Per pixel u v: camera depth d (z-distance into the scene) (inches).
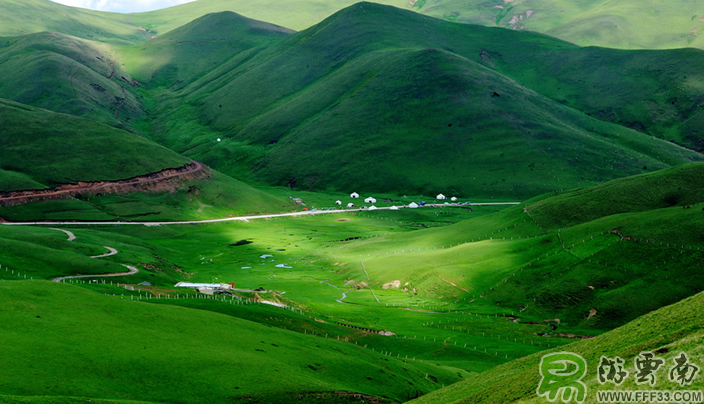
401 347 4217.5
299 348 3147.1
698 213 5644.7
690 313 2220.7
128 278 5639.8
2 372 2009.1
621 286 5108.3
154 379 2298.2
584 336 4601.4
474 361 4074.8
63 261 5807.1
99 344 2452.0
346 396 2561.5
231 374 2477.9
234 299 4761.3
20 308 2640.3
